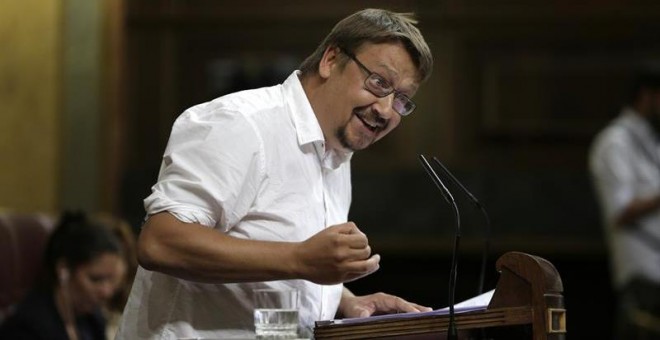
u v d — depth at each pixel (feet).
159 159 83.76
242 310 28.60
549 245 82.53
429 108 84.64
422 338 26.22
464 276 83.56
